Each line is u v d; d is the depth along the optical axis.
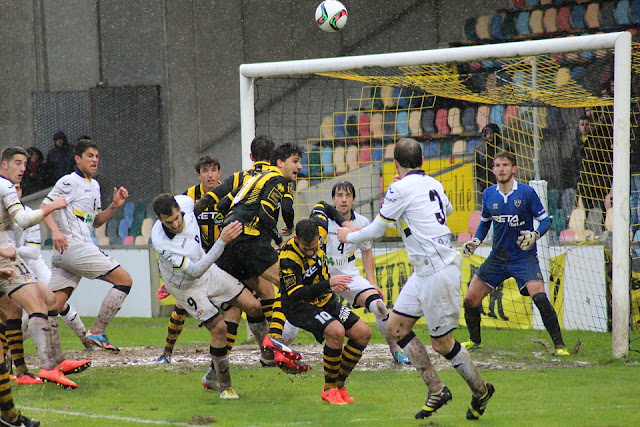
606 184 36.19
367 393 19.30
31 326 20.02
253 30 55.03
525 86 33.97
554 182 38.97
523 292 25.66
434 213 15.79
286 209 22.70
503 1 50.00
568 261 31.19
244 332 33.16
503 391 19.11
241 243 22.31
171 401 18.67
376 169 43.50
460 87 33.25
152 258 39.56
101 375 22.50
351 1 53.84
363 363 23.97
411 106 45.38
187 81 55.28
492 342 27.89
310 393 19.45
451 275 15.59
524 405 17.42
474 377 15.64
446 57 26.33
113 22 56.28
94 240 49.00
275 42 54.97
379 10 53.38
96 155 26.06
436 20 51.94
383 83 32.22
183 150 54.81
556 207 37.88
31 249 26.80
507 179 24.83
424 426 15.45
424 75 31.70
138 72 56.16
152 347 28.75
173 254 18.25
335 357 17.78
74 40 56.97
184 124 54.88
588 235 34.62
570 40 24.38
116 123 53.25
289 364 18.31
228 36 55.25
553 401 17.84
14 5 57.41
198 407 17.91
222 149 55.28
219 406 18.00
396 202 15.82
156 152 53.41
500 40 49.72
